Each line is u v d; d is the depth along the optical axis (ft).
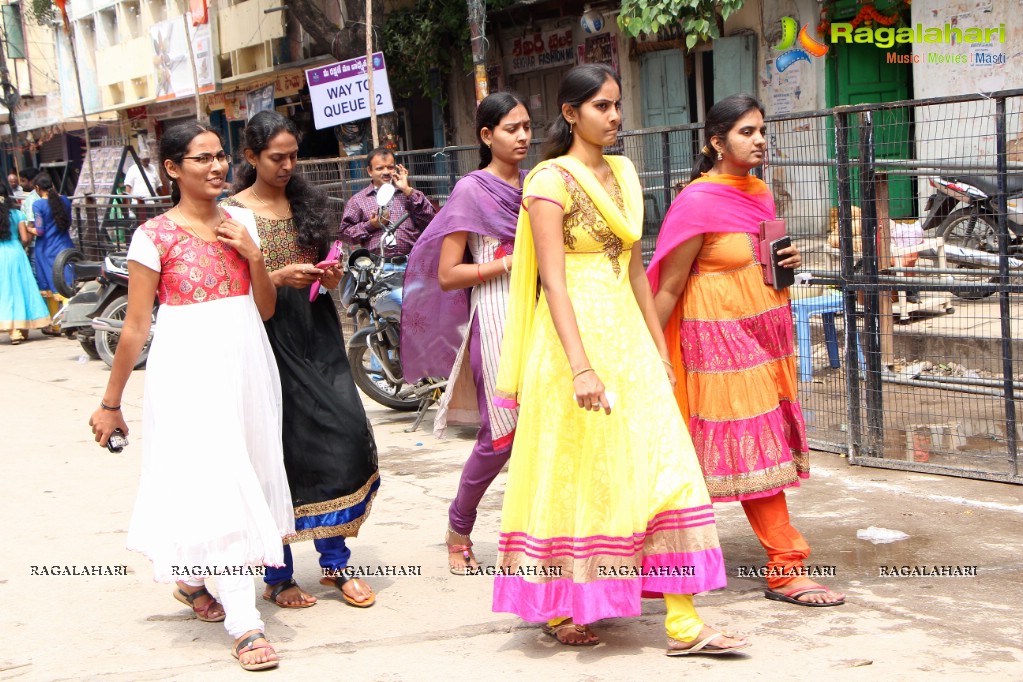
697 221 13.10
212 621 13.65
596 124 11.68
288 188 14.24
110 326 33.83
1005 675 10.93
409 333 15.92
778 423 13.26
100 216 46.62
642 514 11.53
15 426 26.55
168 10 80.33
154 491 12.34
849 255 18.85
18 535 17.60
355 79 36.35
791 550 13.35
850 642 11.96
